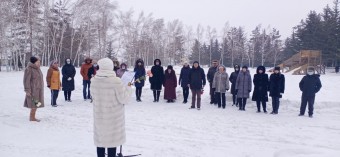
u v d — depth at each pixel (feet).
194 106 41.39
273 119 34.14
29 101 30.01
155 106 42.50
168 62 235.61
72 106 41.16
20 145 22.09
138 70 46.06
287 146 23.35
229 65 248.52
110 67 17.02
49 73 40.40
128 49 181.98
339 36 148.77
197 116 35.32
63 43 144.15
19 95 50.26
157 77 46.50
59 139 23.98
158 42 223.10
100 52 155.53
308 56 114.11
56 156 19.76
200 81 40.40
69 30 145.48
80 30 135.64
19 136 24.63
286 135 26.78
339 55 144.97
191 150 21.86
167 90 46.52
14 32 114.32
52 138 24.23
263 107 38.68
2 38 109.40
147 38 205.77
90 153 20.53
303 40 176.76
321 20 179.73
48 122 30.40
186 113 37.24
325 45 153.48
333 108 40.63
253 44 242.17
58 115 34.37
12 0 111.24
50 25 128.57
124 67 44.62
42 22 122.72
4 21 108.37
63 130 27.12
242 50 245.86
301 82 36.65
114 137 16.71
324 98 46.26
